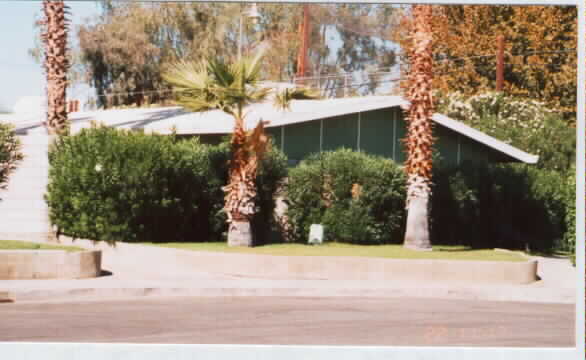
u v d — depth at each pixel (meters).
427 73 20.19
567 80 40.28
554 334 12.62
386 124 24.77
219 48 43.66
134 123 25.81
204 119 24.91
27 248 16.86
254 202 20.92
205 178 21.86
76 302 14.38
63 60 23.59
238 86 19.36
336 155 22.17
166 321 12.65
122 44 43.53
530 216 26.56
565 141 34.97
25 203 21.62
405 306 14.98
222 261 17.70
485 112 36.53
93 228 19.83
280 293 16.06
